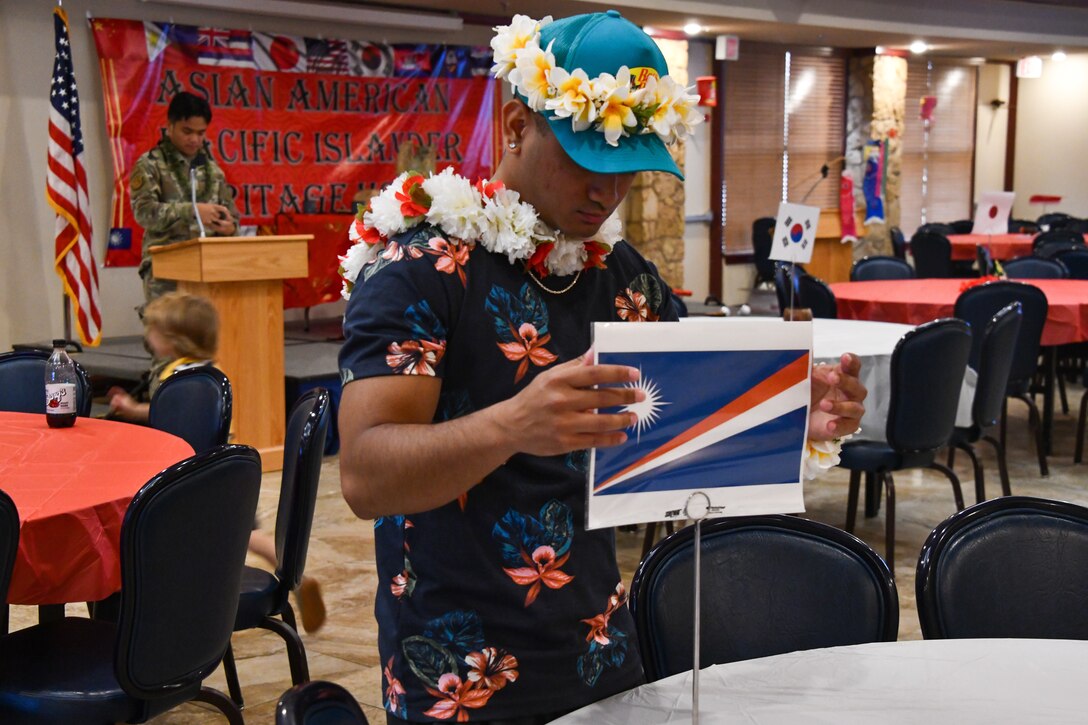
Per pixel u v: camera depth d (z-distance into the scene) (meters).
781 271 5.87
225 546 2.27
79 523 2.22
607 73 1.34
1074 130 15.07
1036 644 1.68
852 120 12.68
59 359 3.25
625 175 1.37
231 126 7.93
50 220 7.30
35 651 2.36
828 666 1.61
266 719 3.04
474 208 1.36
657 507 1.24
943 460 5.98
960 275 10.82
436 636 1.40
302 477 2.76
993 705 1.46
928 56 13.92
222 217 5.79
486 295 1.39
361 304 1.34
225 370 5.45
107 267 7.48
